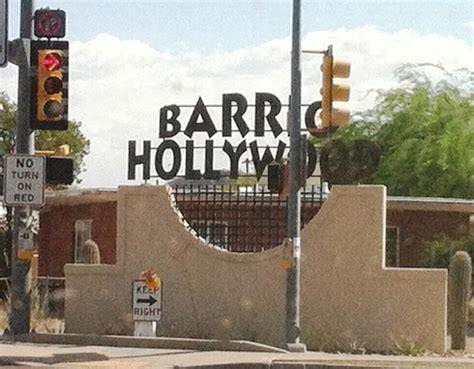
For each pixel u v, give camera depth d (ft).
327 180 72.33
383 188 71.26
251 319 73.92
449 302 72.38
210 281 74.79
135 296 71.00
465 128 140.36
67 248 108.37
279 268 73.26
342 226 71.92
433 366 63.26
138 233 76.38
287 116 73.26
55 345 70.28
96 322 76.64
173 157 86.89
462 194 137.49
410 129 146.10
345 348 70.59
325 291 72.08
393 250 100.89
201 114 86.33
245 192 83.82
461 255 72.18
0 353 65.62
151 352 67.05
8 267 102.58
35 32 69.15
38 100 69.21
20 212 71.46
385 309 71.10
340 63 65.46
